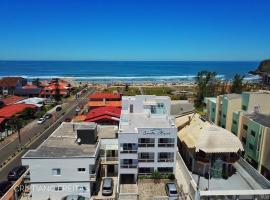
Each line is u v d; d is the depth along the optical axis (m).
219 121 71.56
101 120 70.31
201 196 41.66
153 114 58.44
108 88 167.50
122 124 51.59
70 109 106.50
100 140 49.94
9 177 48.72
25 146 65.44
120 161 47.25
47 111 102.62
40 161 42.22
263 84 178.00
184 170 50.91
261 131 51.38
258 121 54.44
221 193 41.25
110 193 44.62
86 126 52.22
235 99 65.12
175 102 81.44
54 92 132.00
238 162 53.56
